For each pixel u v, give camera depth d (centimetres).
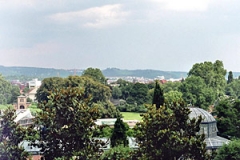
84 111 6419
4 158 6356
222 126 15312
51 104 6450
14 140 6525
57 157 6350
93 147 6431
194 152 6956
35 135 6562
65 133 6322
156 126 7138
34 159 11019
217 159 9762
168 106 7406
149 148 7106
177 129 7194
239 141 10606
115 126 12044
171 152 6906
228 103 15925
